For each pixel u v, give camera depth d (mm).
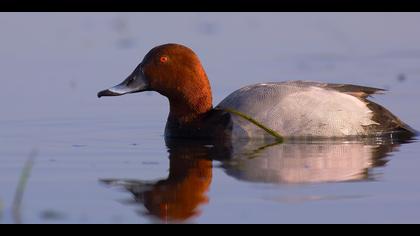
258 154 10508
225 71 17031
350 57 18531
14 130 12508
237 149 10844
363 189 8750
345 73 16766
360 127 11453
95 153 10867
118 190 8852
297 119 11281
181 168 9812
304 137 11289
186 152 10766
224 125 11492
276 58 18438
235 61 18109
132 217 7902
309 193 8609
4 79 16547
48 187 9008
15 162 10344
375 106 11680
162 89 11781
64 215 7977
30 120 13242
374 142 11250
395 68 17188
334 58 18469
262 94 11562
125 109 14289
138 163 10172
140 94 15805
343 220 7691
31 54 19219
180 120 11812
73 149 11148
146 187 8945
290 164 9922
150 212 8047
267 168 9711
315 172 9516
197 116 11766
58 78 16656
